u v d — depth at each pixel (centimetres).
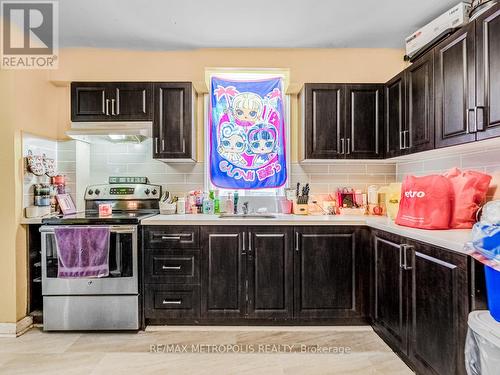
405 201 216
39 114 280
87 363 206
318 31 272
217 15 246
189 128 286
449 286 157
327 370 198
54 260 247
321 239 253
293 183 317
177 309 253
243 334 246
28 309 259
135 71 304
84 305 248
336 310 253
